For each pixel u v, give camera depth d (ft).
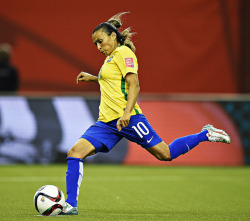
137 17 187.83
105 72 66.23
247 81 188.34
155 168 143.33
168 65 188.44
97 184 107.24
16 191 94.63
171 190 98.07
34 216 62.54
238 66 188.44
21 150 149.89
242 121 152.35
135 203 80.02
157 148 67.36
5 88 166.30
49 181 111.55
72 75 186.91
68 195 64.28
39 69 186.39
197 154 152.15
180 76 188.34
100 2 187.32
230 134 152.35
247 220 62.08
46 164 150.00
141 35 187.73
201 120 153.07
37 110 151.64
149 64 188.34
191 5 187.83
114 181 112.68
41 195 62.80
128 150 151.23
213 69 188.85
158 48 188.24
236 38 188.34
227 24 188.34
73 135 151.53
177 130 153.07
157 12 187.73
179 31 188.24
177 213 68.74
